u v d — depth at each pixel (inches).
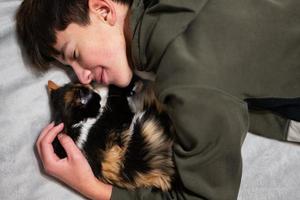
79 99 48.1
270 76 43.5
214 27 42.3
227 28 42.4
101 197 45.3
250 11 43.5
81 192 46.3
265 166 49.1
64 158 46.6
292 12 44.4
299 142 49.7
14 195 46.5
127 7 47.1
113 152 46.1
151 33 43.3
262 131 49.4
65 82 52.1
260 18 43.4
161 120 46.7
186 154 41.4
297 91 44.7
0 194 46.3
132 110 49.9
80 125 47.4
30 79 50.7
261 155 49.7
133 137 46.3
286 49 43.8
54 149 47.6
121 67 47.3
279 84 44.1
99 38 46.0
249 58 42.3
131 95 50.5
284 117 47.1
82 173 45.3
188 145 41.3
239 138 40.4
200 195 41.6
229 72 41.2
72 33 45.9
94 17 45.8
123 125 48.1
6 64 50.1
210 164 40.7
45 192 47.1
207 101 39.5
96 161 46.2
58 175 46.1
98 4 45.8
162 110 46.9
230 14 42.9
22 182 47.2
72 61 48.0
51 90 49.3
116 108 49.4
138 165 45.4
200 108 39.6
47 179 47.9
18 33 50.6
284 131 48.3
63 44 46.8
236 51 41.9
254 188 48.0
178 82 40.2
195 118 39.7
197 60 40.6
